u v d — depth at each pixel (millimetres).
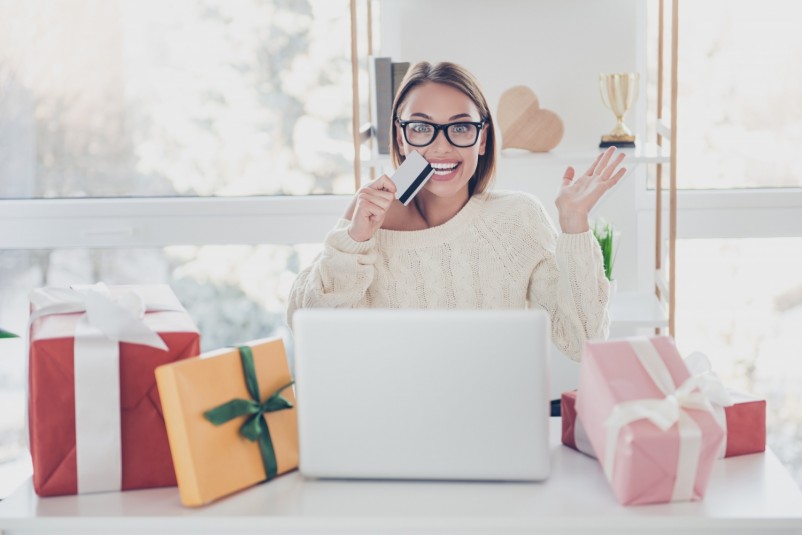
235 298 2949
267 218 2859
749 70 2744
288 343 2969
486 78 2691
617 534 1176
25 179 2877
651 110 2781
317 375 1259
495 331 1234
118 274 2930
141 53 2840
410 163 1726
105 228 2857
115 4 2818
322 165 2891
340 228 1806
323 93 2863
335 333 1249
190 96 2863
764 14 2721
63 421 1256
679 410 1207
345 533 1191
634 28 2656
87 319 1304
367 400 1257
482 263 1863
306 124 2875
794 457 2879
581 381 1312
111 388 1258
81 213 2852
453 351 1241
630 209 2746
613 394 1221
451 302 1860
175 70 2850
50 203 2850
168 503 1235
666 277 2791
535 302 1888
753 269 2824
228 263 2928
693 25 2734
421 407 1253
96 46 2832
